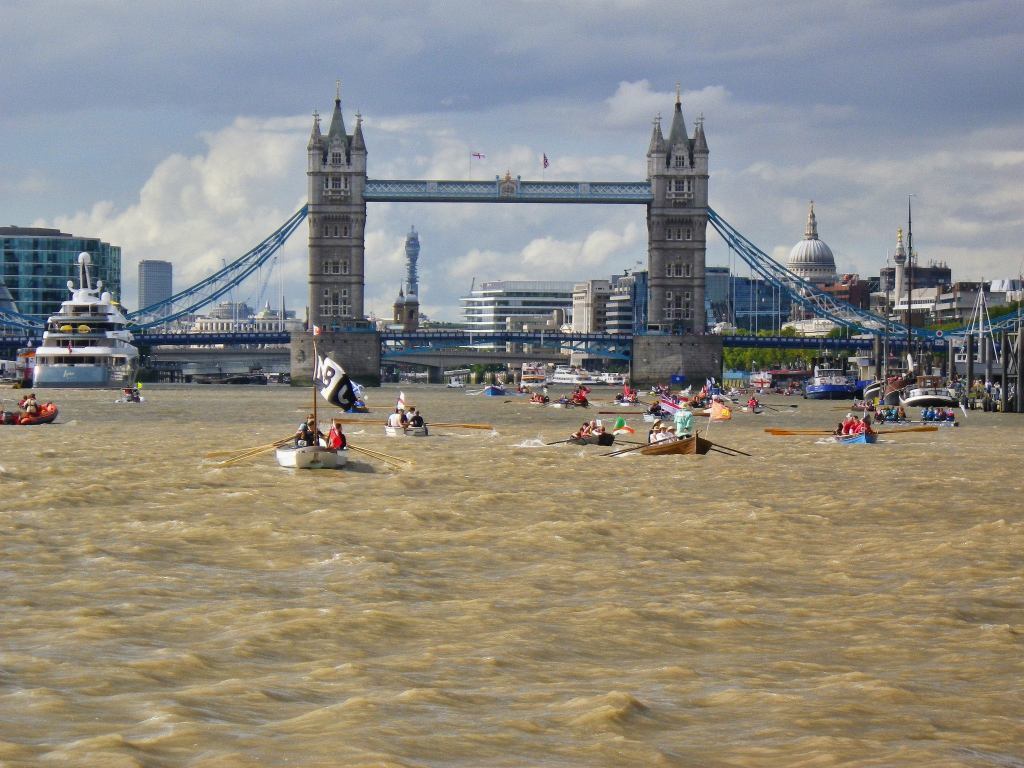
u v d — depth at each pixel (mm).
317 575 42562
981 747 25469
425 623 35812
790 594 40406
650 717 27297
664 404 154000
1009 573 44062
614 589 41000
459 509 59688
